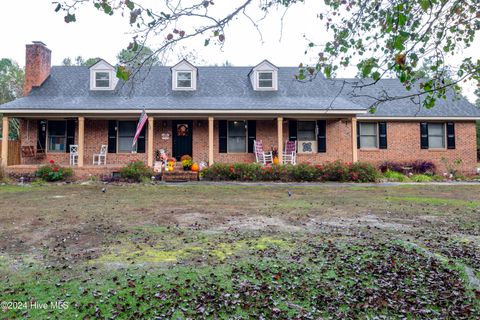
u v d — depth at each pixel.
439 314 2.98
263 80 17.42
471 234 5.62
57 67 18.11
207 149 16.62
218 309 3.05
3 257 4.38
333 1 3.35
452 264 4.14
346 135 17.17
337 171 14.23
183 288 3.46
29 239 5.21
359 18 3.34
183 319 2.88
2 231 5.68
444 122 17.73
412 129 17.62
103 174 14.27
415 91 17.97
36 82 16.31
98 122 16.38
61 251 4.63
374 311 3.04
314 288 3.49
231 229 5.91
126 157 16.34
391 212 7.52
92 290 3.39
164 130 16.48
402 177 15.30
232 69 19.06
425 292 3.41
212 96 16.56
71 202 8.72
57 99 15.45
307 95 17.12
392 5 2.94
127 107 14.62
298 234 5.58
